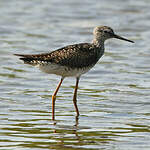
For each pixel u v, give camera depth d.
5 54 20.50
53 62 13.24
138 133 12.05
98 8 28.64
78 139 11.58
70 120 13.15
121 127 12.54
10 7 28.72
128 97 15.34
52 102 13.87
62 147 11.01
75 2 29.95
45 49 21.27
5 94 15.47
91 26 25.23
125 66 19.22
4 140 11.41
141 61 19.88
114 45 22.50
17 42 22.38
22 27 24.97
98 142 11.38
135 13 27.59
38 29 24.69
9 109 13.97
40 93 15.75
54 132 12.09
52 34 23.86
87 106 14.48
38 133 11.98
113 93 15.80
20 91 15.89
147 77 17.72
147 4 29.45
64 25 25.48
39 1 30.20
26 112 13.77
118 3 29.72
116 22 25.89
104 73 18.31
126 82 17.11
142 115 13.60
